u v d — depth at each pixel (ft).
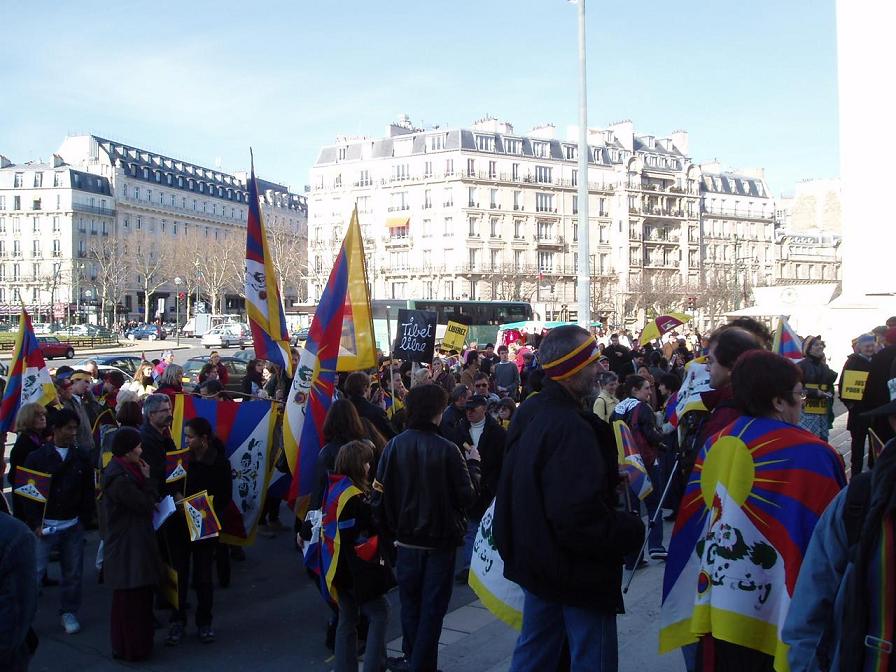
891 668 8.21
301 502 25.61
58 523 22.48
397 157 278.87
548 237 287.89
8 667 11.10
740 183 356.18
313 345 27.04
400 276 276.62
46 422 27.76
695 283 312.29
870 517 8.51
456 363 57.21
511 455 13.12
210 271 316.40
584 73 68.28
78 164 346.33
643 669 17.24
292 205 443.32
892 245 62.54
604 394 30.42
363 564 17.07
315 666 19.85
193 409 28.30
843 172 65.21
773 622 11.30
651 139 334.65
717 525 11.82
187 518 20.79
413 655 17.57
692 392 18.17
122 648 20.21
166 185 366.43
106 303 302.25
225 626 22.91
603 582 12.19
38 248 321.52
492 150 276.21
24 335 30.50
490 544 16.98
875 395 30.66
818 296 71.00
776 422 11.82
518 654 13.30
